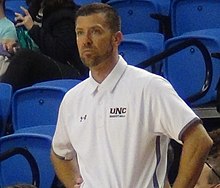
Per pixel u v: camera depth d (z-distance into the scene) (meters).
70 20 10.42
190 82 8.74
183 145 4.90
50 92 9.05
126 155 4.97
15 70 9.91
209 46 8.60
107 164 5.00
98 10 5.03
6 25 10.48
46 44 10.40
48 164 8.16
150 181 4.95
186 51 8.73
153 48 9.33
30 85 9.98
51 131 8.48
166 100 4.90
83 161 5.12
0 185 8.45
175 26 10.19
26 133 8.27
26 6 12.66
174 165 7.79
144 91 4.95
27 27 10.65
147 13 10.88
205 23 9.98
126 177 4.96
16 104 9.30
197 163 4.86
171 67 8.83
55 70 9.97
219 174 5.42
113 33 5.04
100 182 5.00
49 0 10.44
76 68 10.38
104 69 5.08
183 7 10.11
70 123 5.22
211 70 8.33
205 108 8.52
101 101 5.08
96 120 5.08
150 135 4.95
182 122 4.86
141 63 8.47
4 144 8.40
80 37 5.05
